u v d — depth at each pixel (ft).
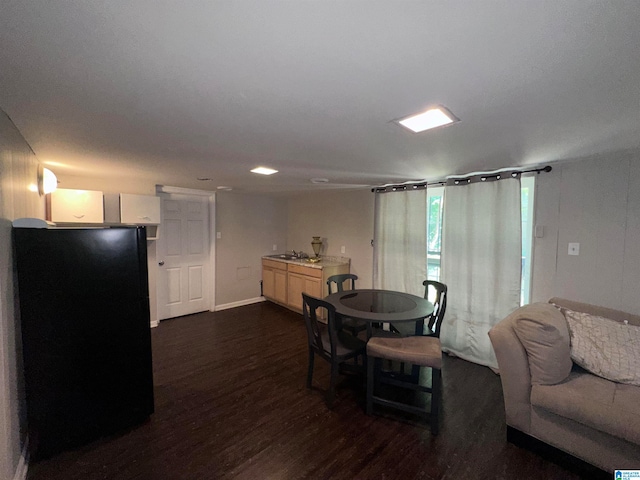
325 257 16.42
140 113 4.84
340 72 3.51
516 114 4.73
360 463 5.79
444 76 3.57
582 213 8.13
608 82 3.66
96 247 6.23
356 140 6.23
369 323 8.09
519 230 9.11
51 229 5.77
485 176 9.85
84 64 3.38
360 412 7.39
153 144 6.66
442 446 6.27
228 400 7.85
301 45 3.00
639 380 5.76
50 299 5.76
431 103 4.35
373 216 13.93
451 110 4.60
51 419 5.80
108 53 3.16
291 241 18.86
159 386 8.52
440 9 2.48
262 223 18.08
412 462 5.82
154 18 2.62
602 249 7.84
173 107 4.60
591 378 6.08
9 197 5.17
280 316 15.24
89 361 6.18
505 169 9.30
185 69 3.49
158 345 11.44
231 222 16.65
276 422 6.98
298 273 15.26
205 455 5.94
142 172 10.12
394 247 12.69
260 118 5.03
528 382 6.15
